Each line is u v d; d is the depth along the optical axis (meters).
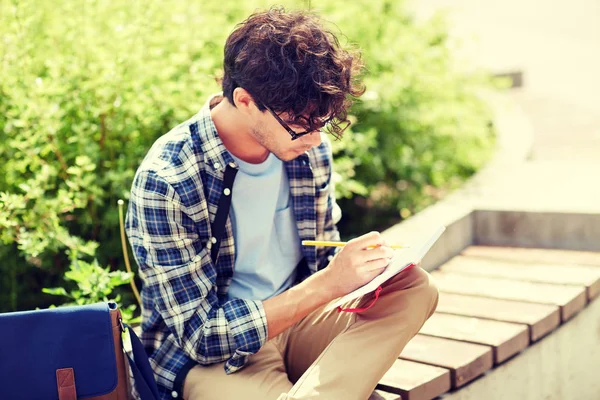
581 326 2.91
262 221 2.14
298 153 1.99
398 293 1.99
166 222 1.98
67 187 3.04
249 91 1.90
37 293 3.16
